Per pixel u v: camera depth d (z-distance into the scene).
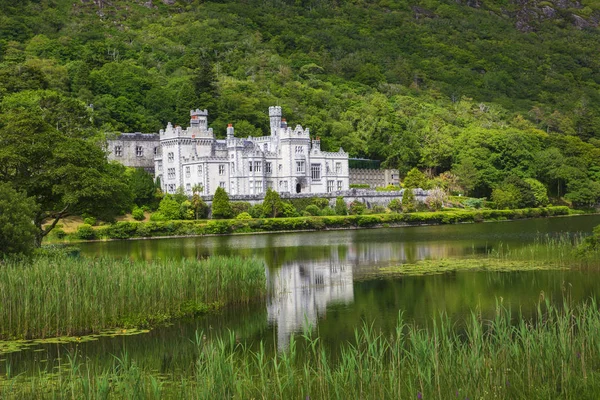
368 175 189.00
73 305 42.09
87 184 66.31
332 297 53.94
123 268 46.97
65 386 31.75
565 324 33.47
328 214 139.62
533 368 30.53
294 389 30.08
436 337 31.67
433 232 117.69
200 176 151.62
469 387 28.77
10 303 41.22
